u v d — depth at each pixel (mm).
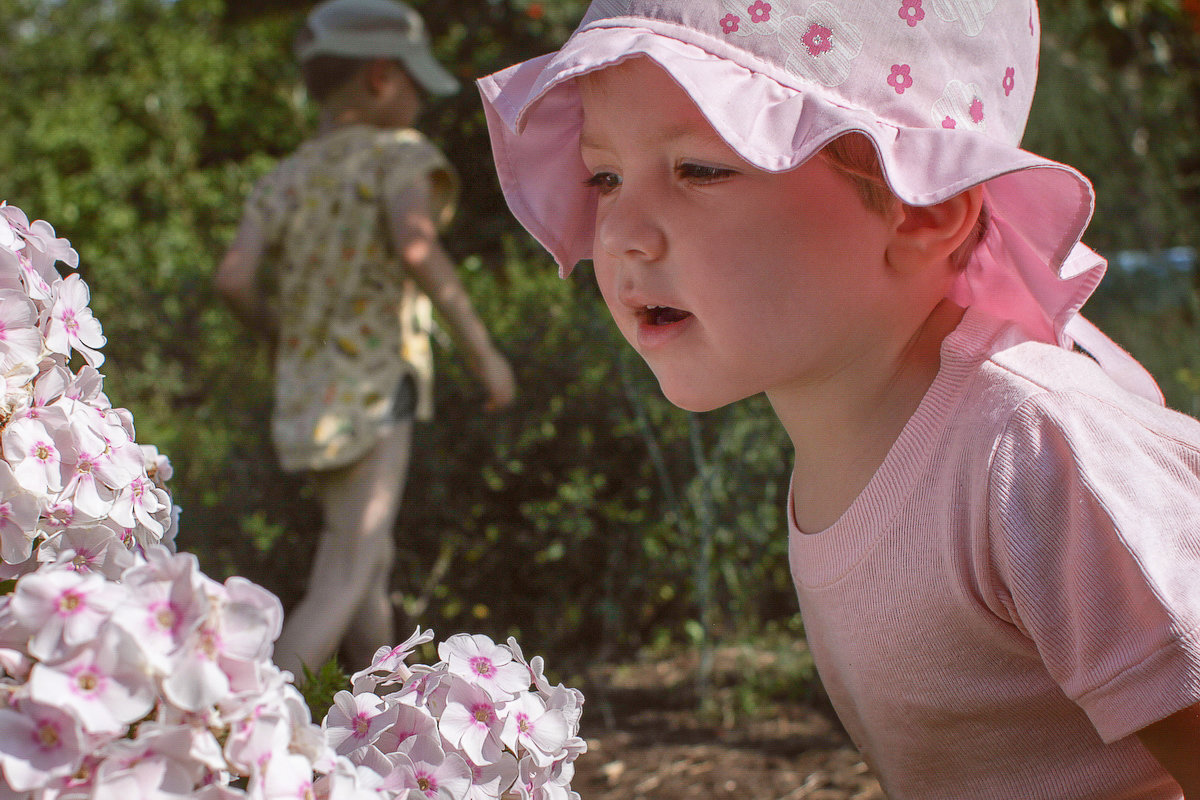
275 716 564
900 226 1047
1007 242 1188
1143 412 1065
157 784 528
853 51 1027
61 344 743
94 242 13383
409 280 2869
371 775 670
